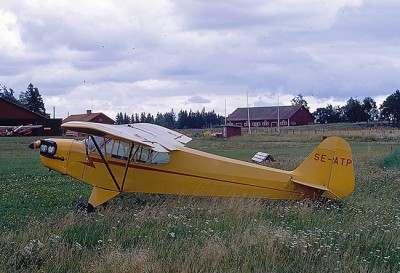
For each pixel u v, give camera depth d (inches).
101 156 442.9
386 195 502.9
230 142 1839.3
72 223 352.2
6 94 4264.3
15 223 375.6
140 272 249.1
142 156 444.8
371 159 942.4
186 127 4252.0
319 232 331.3
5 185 580.7
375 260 284.2
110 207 426.6
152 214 384.8
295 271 264.1
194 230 340.2
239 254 279.4
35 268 261.9
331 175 449.1
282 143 1758.1
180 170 449.4
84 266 262.4
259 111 3853.3
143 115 4293.8
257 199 437.7
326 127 3211.1
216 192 453.4
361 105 3799.2
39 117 2399.1
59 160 454.9
